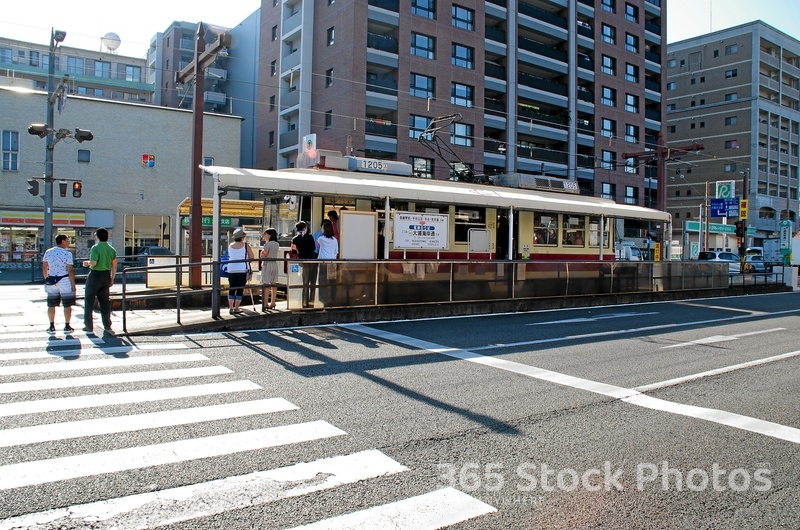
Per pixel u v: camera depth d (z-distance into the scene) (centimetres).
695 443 523
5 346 905
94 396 625
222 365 787
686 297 2038
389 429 541
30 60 6069
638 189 5316
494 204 1723
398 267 1316
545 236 1927
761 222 6744
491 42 4344
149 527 352
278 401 621
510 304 1494
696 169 7088
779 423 587
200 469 439
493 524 366
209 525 356
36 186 2219
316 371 763
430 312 1349
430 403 628
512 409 614
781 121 7125
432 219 1573
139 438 501
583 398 664
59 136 2194
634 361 881
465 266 1421
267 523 360
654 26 5547
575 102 4834
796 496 418
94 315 1293
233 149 3822
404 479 430
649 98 5475
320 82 3978
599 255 2098
